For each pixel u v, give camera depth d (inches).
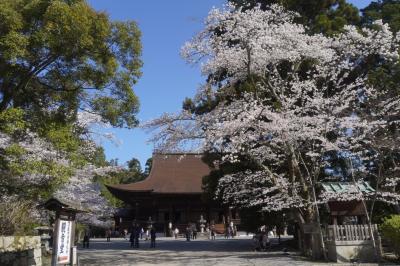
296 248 888.3
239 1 838.5
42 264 588.1
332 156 784.3
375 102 682.2
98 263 666.8
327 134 713.6
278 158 732.0
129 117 589.9
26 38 455.2
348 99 663.8
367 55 743.1
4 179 557.3
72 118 588.4
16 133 502.9
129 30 553.0
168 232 1795.0
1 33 455.5
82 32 477.7
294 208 702.5
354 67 768.9
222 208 1931.6
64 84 557.3
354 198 614.2
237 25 642.8
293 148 683.4
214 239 1467.8
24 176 553.0
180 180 1930.4
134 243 1083.3
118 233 1888.5
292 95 706.2
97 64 541.3
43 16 462.0
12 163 467.5
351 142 669.9
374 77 739.4
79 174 767.7
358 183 668.7
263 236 906.1
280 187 671.1
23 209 577.3
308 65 765.3
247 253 808.9
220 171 911.0
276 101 737.6
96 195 1120.2
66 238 461.4
